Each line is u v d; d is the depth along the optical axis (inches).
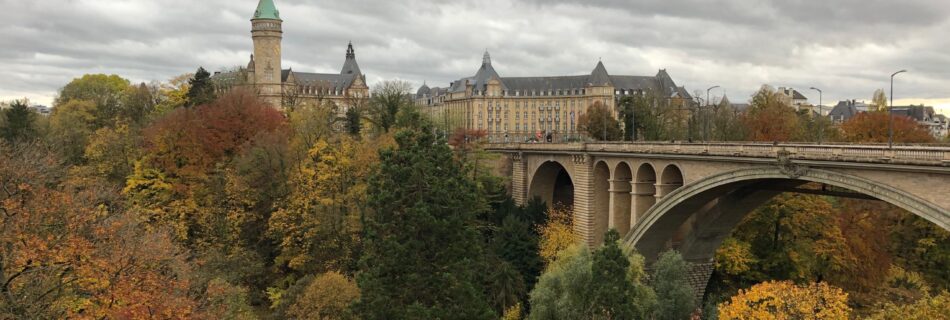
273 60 5708.7
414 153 1555.1
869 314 2257.6
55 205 1184.8
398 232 1515.7
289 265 2234.3
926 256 2687.0
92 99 4153.5
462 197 1628.9
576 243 2527.1
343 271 2144.4
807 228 2445.9
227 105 2775.6
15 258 1071.6
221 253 2225.6
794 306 1551.4
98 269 1098.7
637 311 1631.4
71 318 1032.2
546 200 3235.7
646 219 2177.7
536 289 1898.4
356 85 7012.8
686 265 2085.4
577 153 2647.6
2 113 3230.8
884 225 2770.7
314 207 2223.2
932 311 1370.6
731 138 3715.6
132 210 1993.1
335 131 3636.8
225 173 2519.7
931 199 1310.3
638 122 4284.0
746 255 2437.3
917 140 3021.7
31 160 1318.9
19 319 998.4
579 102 7795.3
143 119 3437.5
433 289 1501.0
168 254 1400.1
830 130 3538.4
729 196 2074.3
